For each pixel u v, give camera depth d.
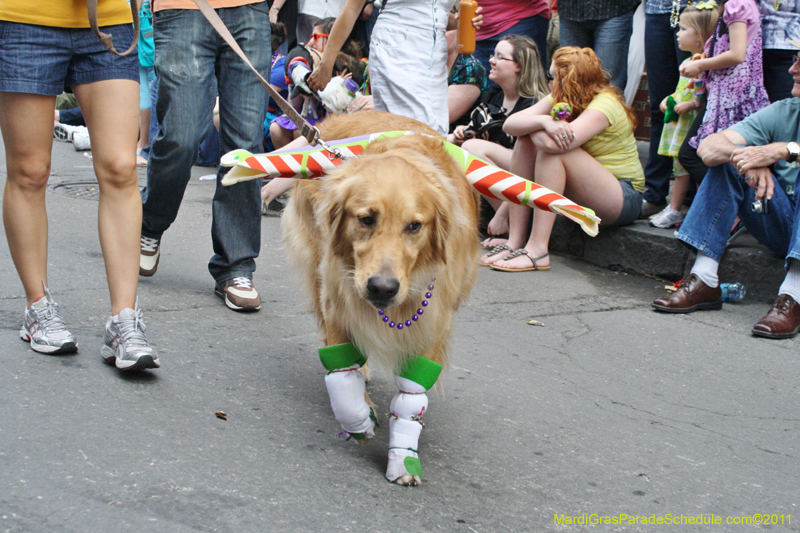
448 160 2.54
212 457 2.14
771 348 3.64
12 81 2.43
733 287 4.38
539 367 3.25
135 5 2.45
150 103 7.44
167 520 1.79
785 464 2.49
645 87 7.45
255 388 2.69
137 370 2.66
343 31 3.87
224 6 3.33
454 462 2.33
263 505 1.92
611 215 4.93
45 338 2.65
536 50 5.38
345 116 3.19
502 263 4.93
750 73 4.52
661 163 5.47
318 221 2.26
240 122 3.47
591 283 4.77
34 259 2.68
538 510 2.08
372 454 2.33
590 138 4.74
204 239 4.91
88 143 7.83
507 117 5.35
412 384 2.20
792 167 4.14
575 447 2.51
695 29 4.85
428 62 4.38
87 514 1.77
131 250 2.63
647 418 2.80
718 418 2.84
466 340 3.51
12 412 2.21
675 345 3.64
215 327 3.27
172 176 3.45
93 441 2.12
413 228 2.10
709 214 4.14
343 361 2.21
